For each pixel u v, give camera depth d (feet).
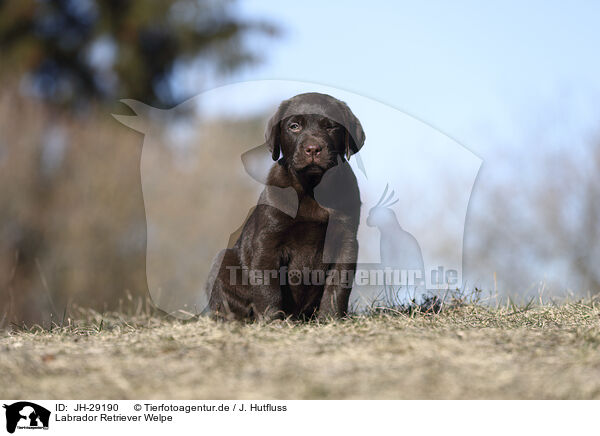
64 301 56.85
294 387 16.52
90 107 89.66
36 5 94.63
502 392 16.25
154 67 98.84
